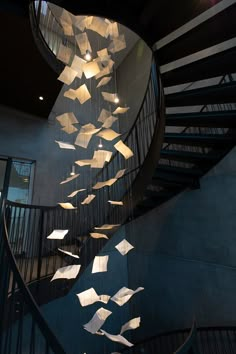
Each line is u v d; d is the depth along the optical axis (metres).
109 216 3.63
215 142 2.77
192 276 3.54
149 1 1.56
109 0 1.62
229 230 3.13
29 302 1.21
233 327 2.79
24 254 2.76
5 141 4.42
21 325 1.22
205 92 2.12
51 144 4.95
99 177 4.94
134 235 4.93
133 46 6.67
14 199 4.31
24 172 4.59
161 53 1.90
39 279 2.69
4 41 2.96
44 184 4.61
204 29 1.65
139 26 1.72
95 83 6.15
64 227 3.97
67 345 3.12
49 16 4.37
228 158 3.30
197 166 3.26
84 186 5.05
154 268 4.27
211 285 3.23
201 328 3.02
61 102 5.36
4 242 1.54
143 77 5.93
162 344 3.82
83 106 5.71
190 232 3.69
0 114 4.50
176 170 3.08
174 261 3.89
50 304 2.99
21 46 3.05
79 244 3.29
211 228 3.38
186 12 1.61
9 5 2.55
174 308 3.75
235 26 1.63
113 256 4.61
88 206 4.11
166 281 3.98
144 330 4.25
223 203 3.27
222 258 3.16
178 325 3.62
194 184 3.52
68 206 1.29
